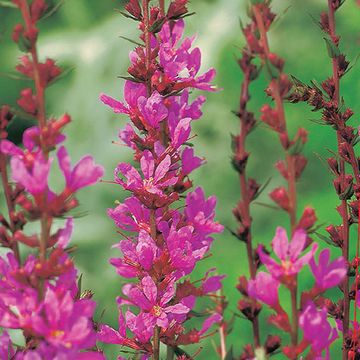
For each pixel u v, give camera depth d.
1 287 0.39
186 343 0.44
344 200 0.45
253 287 0.38
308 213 0.37
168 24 0.46
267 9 0.38
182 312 0.43
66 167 0.38
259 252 0.38
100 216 1.38
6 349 0.40
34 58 0.38
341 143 0.46
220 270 1.37
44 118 0.38
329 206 1.39
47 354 0.38
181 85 0.45
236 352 1.27
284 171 0.38
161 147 0.44
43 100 0.38
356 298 0.43
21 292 0.39
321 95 0.45
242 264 1.37
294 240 0.37
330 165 0.46
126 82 0.45
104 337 0.44
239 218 0.40
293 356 0.38
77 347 0.38
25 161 0.38
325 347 0.38
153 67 0.45
